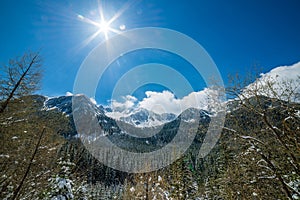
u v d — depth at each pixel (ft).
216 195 55.06
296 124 30.58
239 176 36.78
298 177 30.94
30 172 57.21
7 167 51.21
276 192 33.78
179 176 81.56
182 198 77.66
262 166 32.58
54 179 64.95
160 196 81.41
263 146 32.83
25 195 59.06
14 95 47.93
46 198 62.08
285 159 31.78
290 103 30.55
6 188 52.65
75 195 76.59
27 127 51.16
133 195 86.07
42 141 56.65
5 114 46.93
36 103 54.85
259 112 32.32
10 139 47.98
